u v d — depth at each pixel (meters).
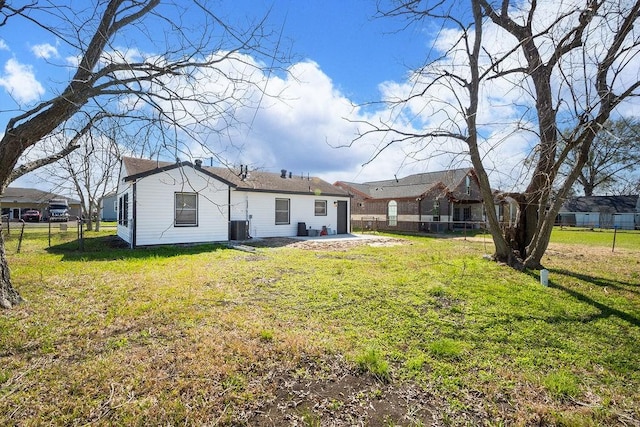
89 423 2.33
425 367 3.28
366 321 4.45
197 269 7.60
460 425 2.44
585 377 3.23
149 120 4.21
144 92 4.02
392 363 3.33
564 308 5.12
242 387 2.82
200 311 4.68
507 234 8.95
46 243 13.17
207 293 5.57
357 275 7.13
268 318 4.46
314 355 3.39
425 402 2.71
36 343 3.55
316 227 18.31
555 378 3.11
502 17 7.20
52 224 27.27
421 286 6.22
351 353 3.46
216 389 2.77
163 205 12.42
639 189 5.79
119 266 7.88
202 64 4.32
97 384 2.79
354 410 2.58
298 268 7.86
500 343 3.92
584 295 5.82
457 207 26.83
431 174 25.84
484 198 8.64
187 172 12.88
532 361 3.51
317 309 4.89
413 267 8.14
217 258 9.36
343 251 11.35
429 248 12.49
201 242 13.38
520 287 6.29
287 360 3.27
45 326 4.02
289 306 5.00
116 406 2.51
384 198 25.39
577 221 38.19
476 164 8.22
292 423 2.41
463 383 3.01
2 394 2.62
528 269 7.84
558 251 12.30
